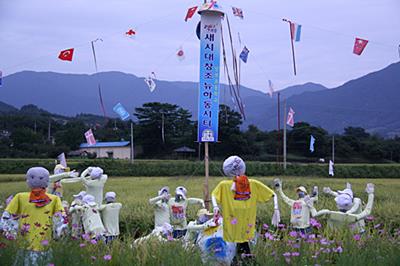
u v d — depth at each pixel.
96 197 13.57
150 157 51.38
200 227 9.62
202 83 13.56
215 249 8.45
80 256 7.45
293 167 40.03
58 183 13.71
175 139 50.72
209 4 13.53
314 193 13.38
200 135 13.55
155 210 13.20
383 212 15.81
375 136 61.44
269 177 38.06
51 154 54.66
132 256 7.79
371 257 7.54
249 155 49.53
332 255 7.91
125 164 40.03
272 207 16.47
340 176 39.69
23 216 8.15
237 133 48.50
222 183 8.81
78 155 55.97
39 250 7.87
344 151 53.00
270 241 8.48
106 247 8.38
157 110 50.22
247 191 8.70
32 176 8.73
